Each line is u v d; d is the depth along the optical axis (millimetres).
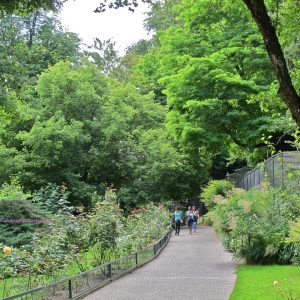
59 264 11625
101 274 12914
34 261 10875
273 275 12508
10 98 20984
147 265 16906
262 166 20891
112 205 15227
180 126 25188
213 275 13672
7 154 32281
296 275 12203
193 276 13602
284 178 16703
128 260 15445
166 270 15258
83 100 37781
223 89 24172
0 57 20594
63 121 34844
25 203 20141
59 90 37031
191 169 41875
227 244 20500
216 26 27203
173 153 40531
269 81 25062
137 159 40219
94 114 38938
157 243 20859
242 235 15867
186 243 26234
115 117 37438
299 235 11953
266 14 5629
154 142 40812
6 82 20672
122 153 38656
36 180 33750
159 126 43438
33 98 37969
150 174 39969
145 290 11492
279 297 9422
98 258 14555
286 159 16609
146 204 35812
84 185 35250
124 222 18547
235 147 27234
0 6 7902
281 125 17594
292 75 9078
